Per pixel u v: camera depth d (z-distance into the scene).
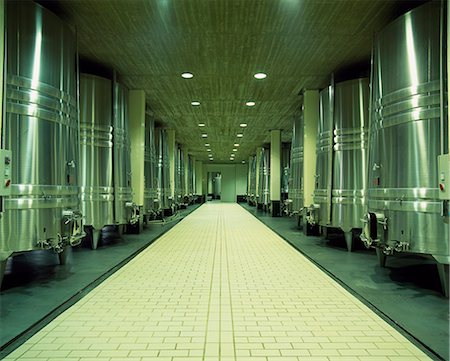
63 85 4.02
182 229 9.34
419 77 3.56
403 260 5.07
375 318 2.94
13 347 2.38
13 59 3.46
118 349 2.37
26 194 3.47
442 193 2.39
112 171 5.90
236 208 19.72
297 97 8.29
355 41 5.18
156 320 2.88
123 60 5.93
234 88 7.58
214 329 2.71
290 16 4.43
